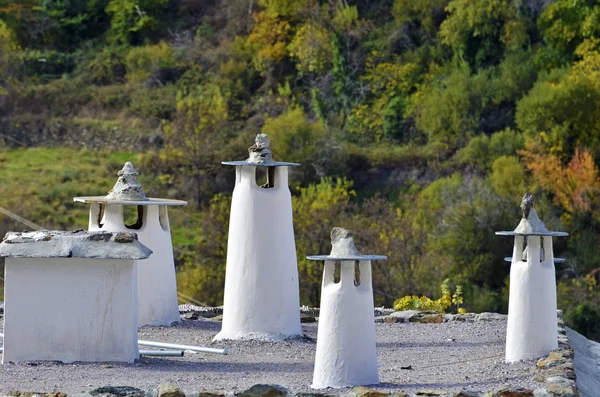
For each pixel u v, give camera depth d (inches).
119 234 1103.0
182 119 4431.6
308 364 1130.7
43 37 5531.5
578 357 1205.7
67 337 1100.5
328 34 5118.1
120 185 1366.9
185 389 948.0
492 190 3796.8
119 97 5027.1
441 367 1104.2
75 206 4156.0
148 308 1375.5
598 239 3710.6
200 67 5216.5
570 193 3846.0
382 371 1082.1
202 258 3666.3
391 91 4827.8
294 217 3558.1
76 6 5708.7
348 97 4837.6
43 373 1046.4
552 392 907.4
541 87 4281.5
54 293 1101.1
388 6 5285.4
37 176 4375.0
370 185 4264.3
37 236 1096.8
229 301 1264.8
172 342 1266.0
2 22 5378.9
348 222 3580.2
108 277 1103.0
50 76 5251.0
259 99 4975.4
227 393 917.8
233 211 1268.5
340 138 4591.5
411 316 1482.5
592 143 4183.1
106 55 5369.1
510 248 3550.7
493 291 3526.1
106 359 1104.2
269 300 1250.6
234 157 4375.0
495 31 4788.4
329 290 981.8
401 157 4382.4
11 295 1099.9
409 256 3459.6
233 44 5334.6
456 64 4827.8
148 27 5575.8
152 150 4616.1
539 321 1096.2
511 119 4456.2
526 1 4822.8
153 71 5211.6
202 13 5649.6
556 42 4665.4
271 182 1296.8
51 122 4825.3
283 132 4347.9
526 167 4033.0
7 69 5182.1
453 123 4468.5
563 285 3474.4
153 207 1381.6
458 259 3528.5
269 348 1218.0
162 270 1386.6
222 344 1234.0
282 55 5147.6
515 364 1083.9
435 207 3747.5
